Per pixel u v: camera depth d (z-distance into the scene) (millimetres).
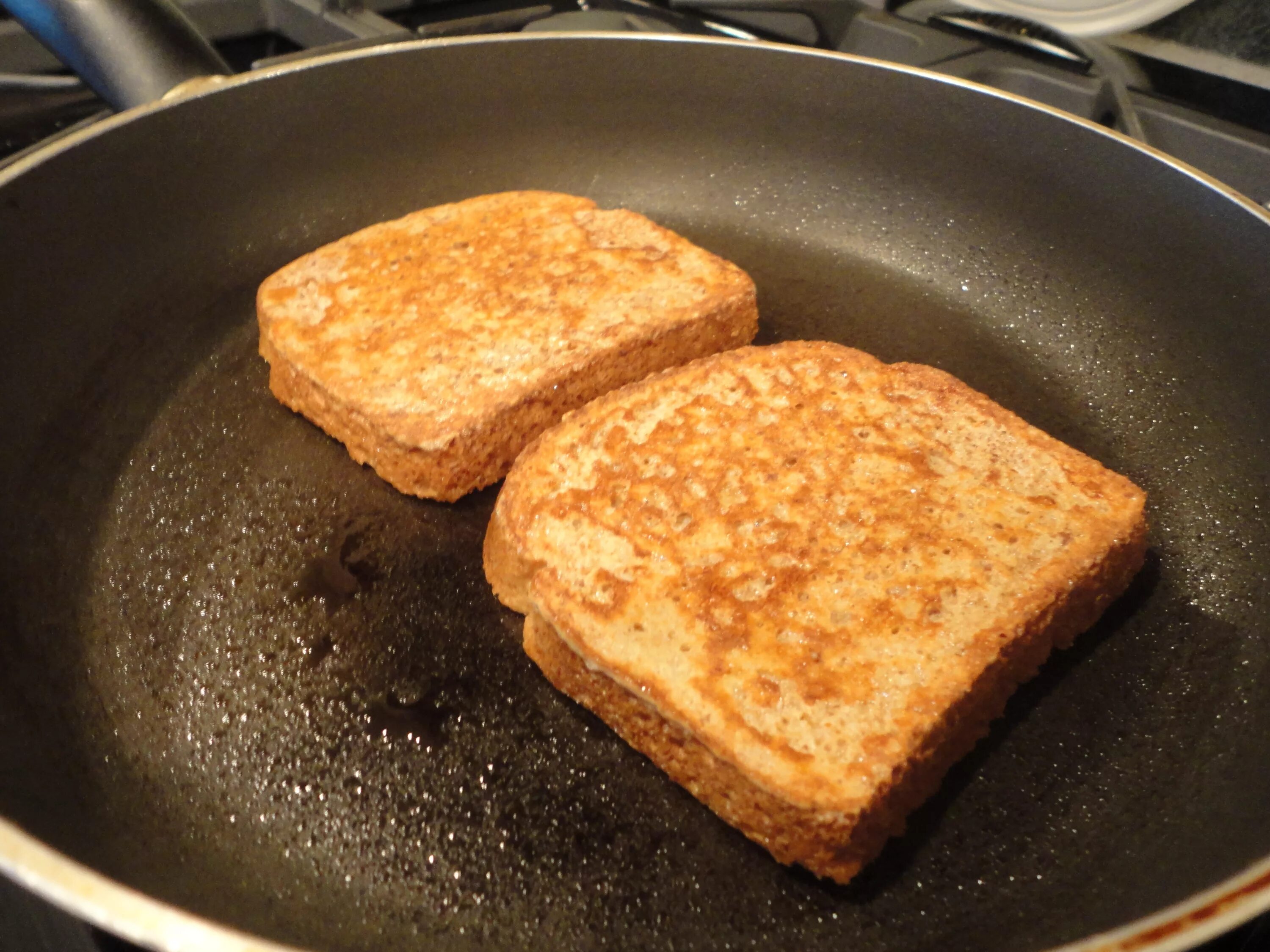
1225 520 246
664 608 208
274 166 310
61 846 179
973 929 187
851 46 389
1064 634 221
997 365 292
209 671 221
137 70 299
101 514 248
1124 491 227
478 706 217
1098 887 189
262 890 192
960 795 204
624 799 204
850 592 209
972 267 312
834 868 190
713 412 244
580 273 281
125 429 265
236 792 205
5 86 355
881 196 327
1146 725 213
